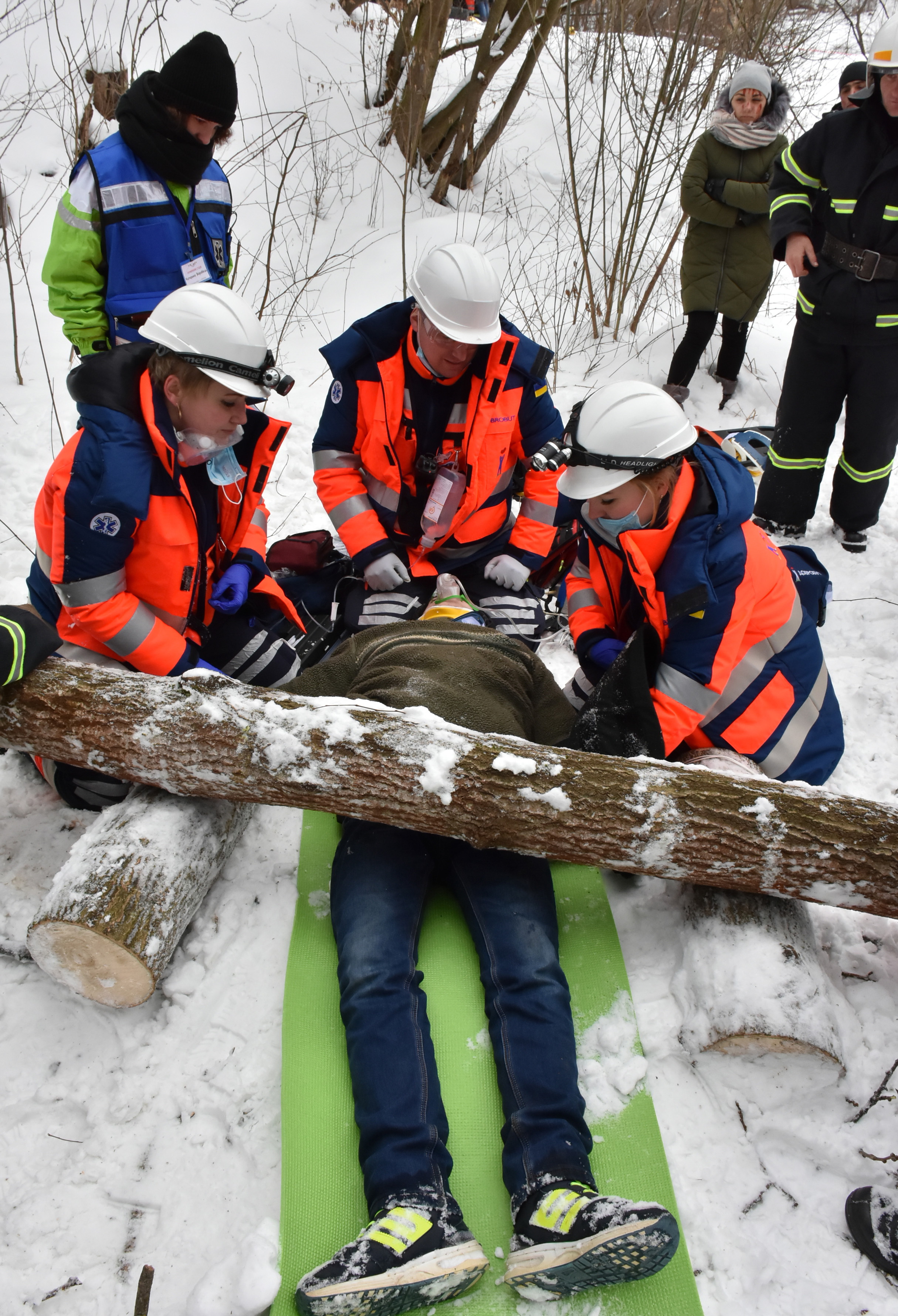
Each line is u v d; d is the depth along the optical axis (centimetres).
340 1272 167
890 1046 216
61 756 238
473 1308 177
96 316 337
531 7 586
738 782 222
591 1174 188
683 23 612
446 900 247
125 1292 180
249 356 237
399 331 308
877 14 729
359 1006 203
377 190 647
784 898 228
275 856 260
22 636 230
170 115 314
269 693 237
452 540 337
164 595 264
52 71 625
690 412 540
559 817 217
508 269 618
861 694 332
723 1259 185
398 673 253
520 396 316
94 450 238
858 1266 183
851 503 420
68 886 210
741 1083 209
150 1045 216
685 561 243
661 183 566
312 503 436
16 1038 219
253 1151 199
